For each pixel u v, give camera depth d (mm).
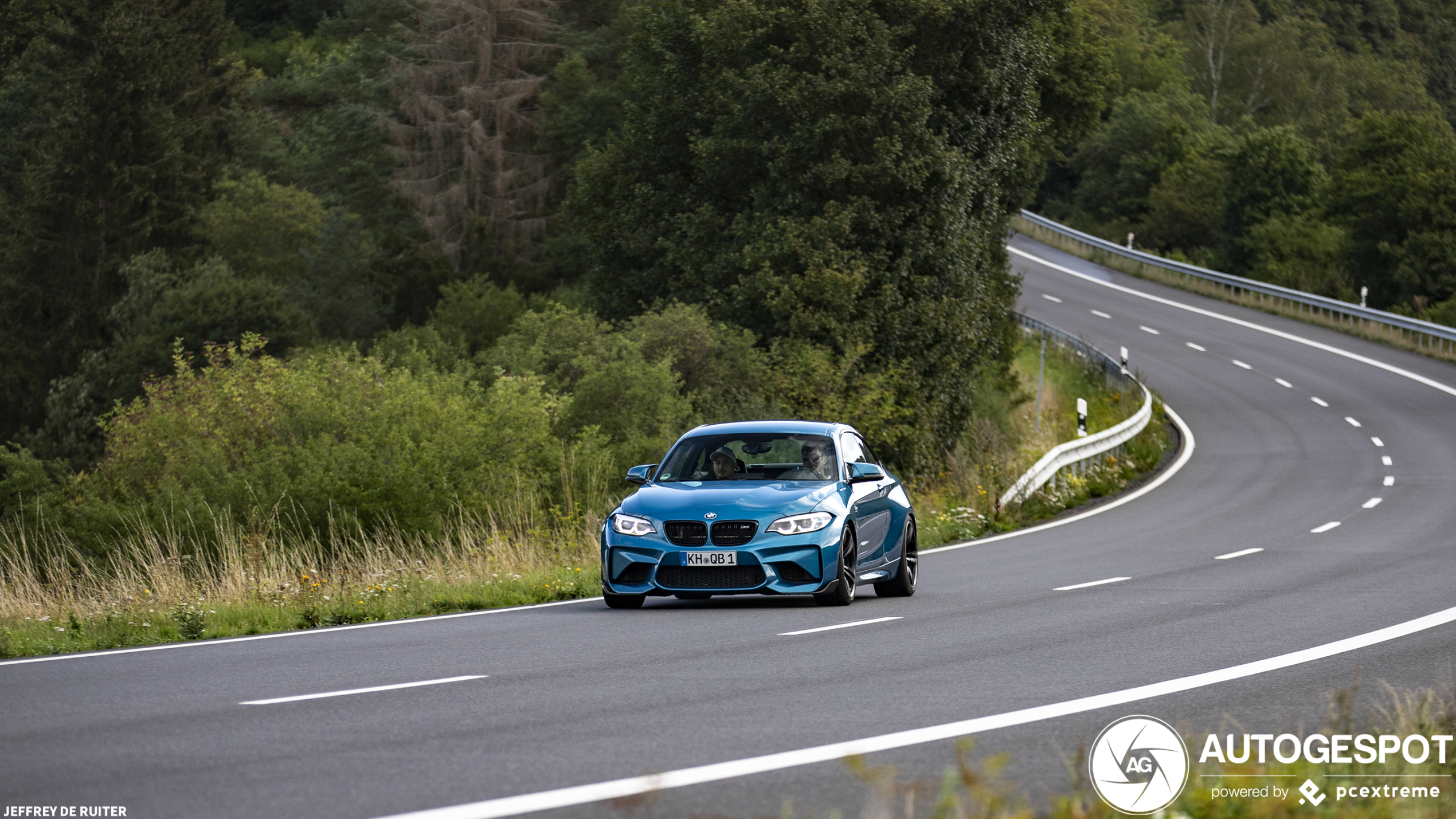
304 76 155500
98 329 125812
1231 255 190625
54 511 49781
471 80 134750
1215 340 116562
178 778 13453
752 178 73750
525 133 135250
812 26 69875
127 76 135875
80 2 138875
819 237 67375
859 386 64188
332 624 27984
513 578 32469
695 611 27625
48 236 130625
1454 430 80500
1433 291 153125
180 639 26031
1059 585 32094
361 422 46688
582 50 134125
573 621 26328
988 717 16344
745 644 22719
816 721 16109
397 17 144375
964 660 20922
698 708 17000
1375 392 94625
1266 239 178250
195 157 138375
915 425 68500
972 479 54031
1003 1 72875
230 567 33062
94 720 16844
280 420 47906
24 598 33875
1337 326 122438
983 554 40281
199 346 112688
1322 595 29516
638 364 55969
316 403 47625
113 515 45875
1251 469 68500
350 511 41250
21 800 12641
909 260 69375
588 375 55469
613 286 79000
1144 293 142250
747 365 62969
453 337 110438
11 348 124500
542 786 12945
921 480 60250
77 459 110188
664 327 63188
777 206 70562
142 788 13062
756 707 17062
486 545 36688
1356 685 15008
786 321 67625
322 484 41688
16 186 139125
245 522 41500
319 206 141750
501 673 20047
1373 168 161375
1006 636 23531
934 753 14383
